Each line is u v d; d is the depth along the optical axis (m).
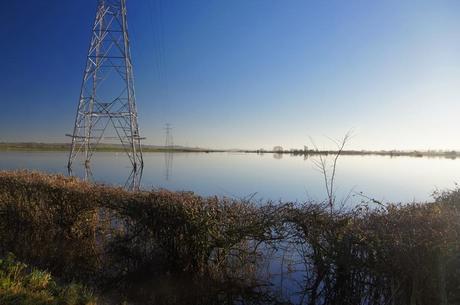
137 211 9.91
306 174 39.75
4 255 10.08
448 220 7.02
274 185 28.75
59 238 11.55
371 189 27.20
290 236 9.09
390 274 6.77
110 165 43.91
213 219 9.09
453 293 6.23
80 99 35.47
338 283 8.24
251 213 9.12
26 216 11.95
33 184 11.92
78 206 11.34
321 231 8.33
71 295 7.21
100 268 9.71
